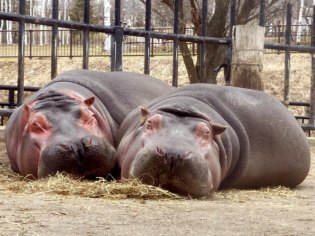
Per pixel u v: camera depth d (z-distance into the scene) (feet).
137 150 40.83
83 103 47.44
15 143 47.52
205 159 39.65
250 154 46.19
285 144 47.70
